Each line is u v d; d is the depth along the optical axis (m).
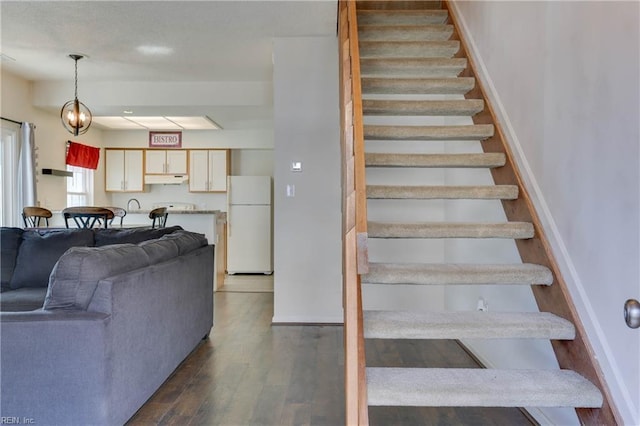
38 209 4.61
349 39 2.23
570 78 1.92
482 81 3.01
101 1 3.29
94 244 3.53
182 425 2.12
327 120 4.03
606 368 1.62
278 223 4.03
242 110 5.60
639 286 1.44
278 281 4.03
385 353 3.23
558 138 2.02
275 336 3.59
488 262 2.90
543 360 2.16
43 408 1.83
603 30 1.66
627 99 1.51
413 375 1.75
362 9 4.24
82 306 1.91
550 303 2.02
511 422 2.21
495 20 2.84
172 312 2.68
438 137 2.78
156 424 2.13
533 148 2.29
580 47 1.84
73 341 1.83
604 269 1.65
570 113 1.92
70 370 1.83
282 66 4.03
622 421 1.53
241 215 6.92
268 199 6.91
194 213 5.31
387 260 4.02
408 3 4.20
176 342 2.76
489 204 2.93
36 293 3.04
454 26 3.61
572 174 1.89
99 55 4.41
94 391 1.84
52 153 5.86
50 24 3.67
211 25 3.72
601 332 1.66
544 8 2.18
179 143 7.43
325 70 4.04
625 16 1.52
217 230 5.53
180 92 5.34
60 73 4.98
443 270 2.01
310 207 4.03
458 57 3.49
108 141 7.42
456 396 1.61
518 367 2.45
